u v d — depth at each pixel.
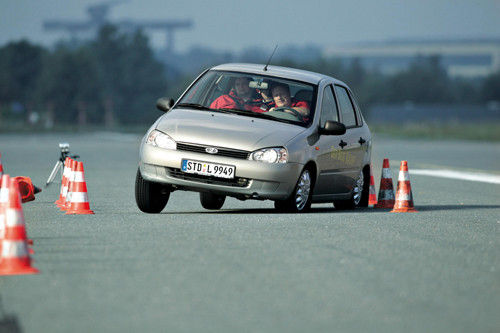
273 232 26.39
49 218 30.34
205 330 15.05
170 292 17.88
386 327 15.45
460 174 67.00
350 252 23.03
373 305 17.06
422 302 17.45
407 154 109.94
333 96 36.12
